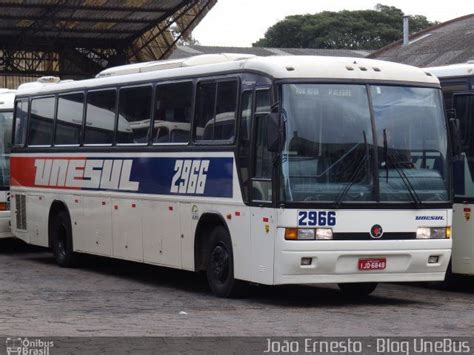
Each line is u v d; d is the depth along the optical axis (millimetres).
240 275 13938
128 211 16938
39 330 11367
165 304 13883
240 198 13859
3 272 18609
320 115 13344
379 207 13383
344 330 11367
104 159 17812
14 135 21453
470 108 15422
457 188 15516
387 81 13875
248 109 13844
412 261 13594
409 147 13781
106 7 33688
